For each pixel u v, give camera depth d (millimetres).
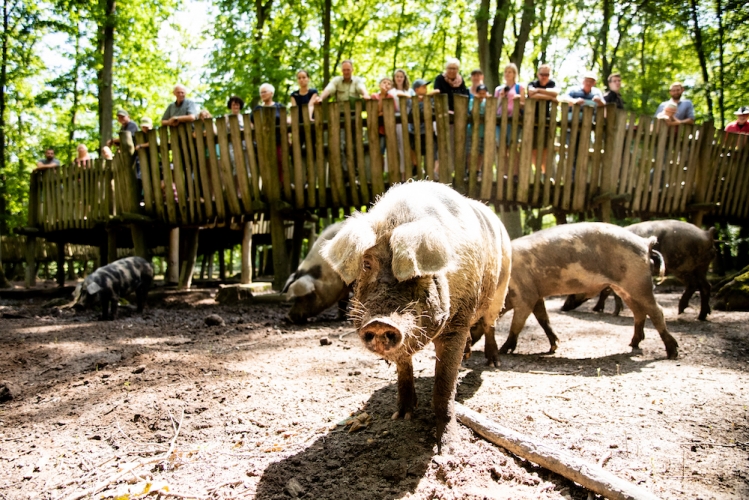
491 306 5039
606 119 9250
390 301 2875
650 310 5555
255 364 5453
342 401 4332
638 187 10023
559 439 3469
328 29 16438
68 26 17578
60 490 3164
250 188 9750
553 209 10469
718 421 3715
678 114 10922
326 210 10047
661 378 4719
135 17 19156
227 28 19031
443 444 3346
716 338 6309
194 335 7145
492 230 4180
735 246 13547
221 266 19125
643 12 15688
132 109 23469
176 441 3730
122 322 8336
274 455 3449
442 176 8812
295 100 10109
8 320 8594
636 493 2689
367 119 8922
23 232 13195
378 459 3307
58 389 4859
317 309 7961
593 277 5609
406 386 3916
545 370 5148
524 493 2891
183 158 10227
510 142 8984
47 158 13555
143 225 10695
